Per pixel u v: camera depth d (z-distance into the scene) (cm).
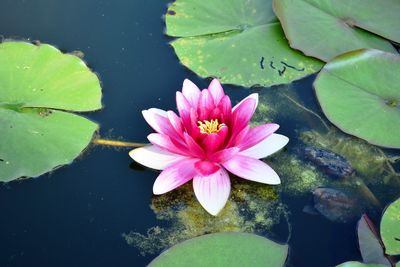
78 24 204
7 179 147
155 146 155
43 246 140
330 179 161
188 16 205
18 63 177
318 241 143
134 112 174
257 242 136
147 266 129
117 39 200
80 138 160
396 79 183
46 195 150
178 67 190
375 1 211
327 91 180
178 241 142
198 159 152
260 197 154
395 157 167
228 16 206
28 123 161
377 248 138
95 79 178
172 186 145
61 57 181
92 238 142
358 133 169
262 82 185
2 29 198
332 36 197
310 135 173
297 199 154
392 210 145
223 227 146
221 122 153
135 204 150
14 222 144
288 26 197
